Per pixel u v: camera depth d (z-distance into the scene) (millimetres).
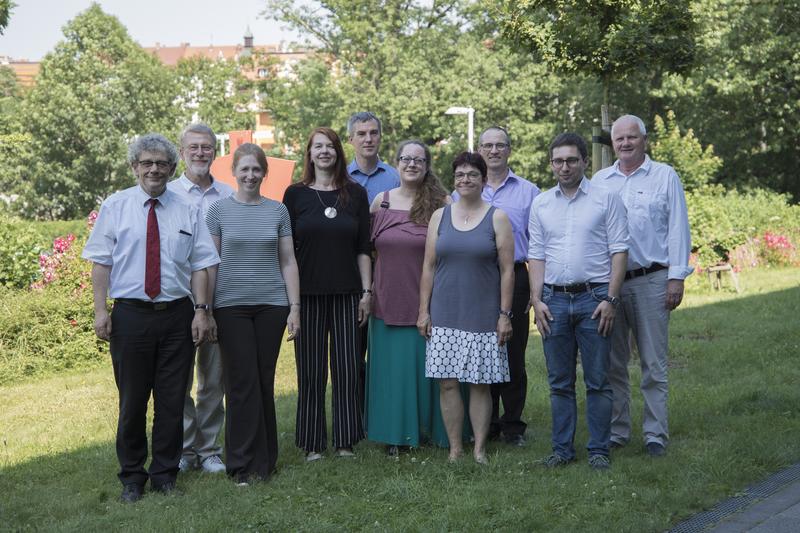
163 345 5176
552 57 9148
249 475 5422
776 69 27359
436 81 33688
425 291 5812
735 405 6914
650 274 5664
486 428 5766
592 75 9383
